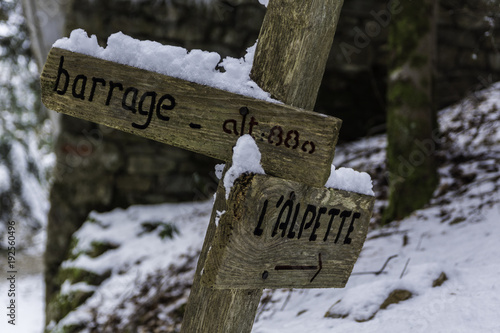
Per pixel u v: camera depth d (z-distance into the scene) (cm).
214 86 161
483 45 656
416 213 425
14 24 823
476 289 269
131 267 545
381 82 669
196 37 637
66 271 584
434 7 462
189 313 187
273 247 163
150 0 630
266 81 170
